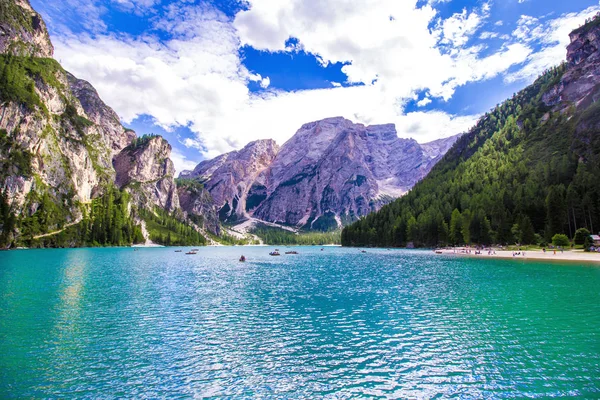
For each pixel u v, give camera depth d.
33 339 32.22
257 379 24.11
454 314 41.00
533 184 166.00
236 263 126.75
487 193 182.38
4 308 44.38
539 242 141.75
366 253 182.12
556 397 21.34
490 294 53.03
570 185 138.88
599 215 133.25
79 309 44.44
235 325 37.34
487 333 33.56
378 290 59.19
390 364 26.52
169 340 32.31
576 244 128.38
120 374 24.81
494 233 156.00
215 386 23.08
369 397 21.53
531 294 52.50
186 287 63.75
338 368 25.89
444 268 93.00
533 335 32.72
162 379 24.06
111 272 87.31
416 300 49.75
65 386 22.92
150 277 78.81
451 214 184.25
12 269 89.25
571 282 63.25
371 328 35.81
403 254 161.38
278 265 116.50
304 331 35.06
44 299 50.34
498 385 22.94
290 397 21.62
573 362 26.45
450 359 27.33
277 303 48.81
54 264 105.12
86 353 28.89
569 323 36.59
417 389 22.52
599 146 172.12
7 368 25.69
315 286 65.00
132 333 34.34
